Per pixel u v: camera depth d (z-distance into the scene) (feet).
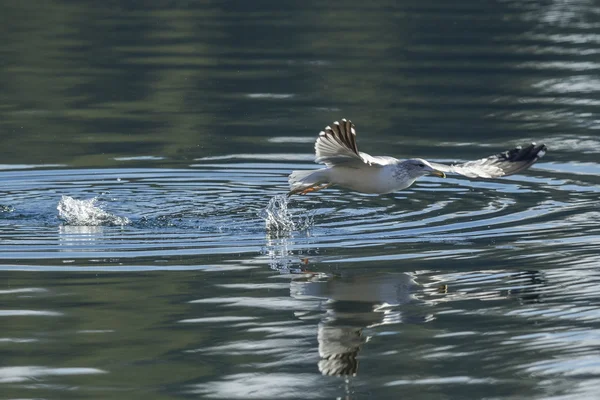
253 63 193.57
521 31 229.66
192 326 71.56
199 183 119.65
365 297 77.77
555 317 73.20
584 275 82.99
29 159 130.21
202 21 238.89
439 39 219.20
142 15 247.50
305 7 261.44
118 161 129.59
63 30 226.38
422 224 100.73
